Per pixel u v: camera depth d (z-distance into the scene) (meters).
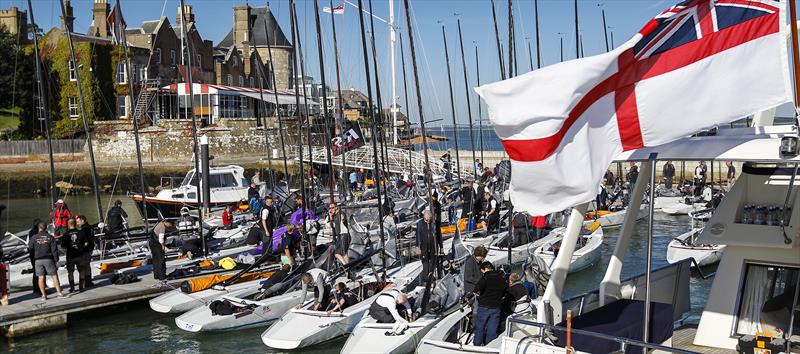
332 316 16.42
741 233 8.69
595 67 7.13
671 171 43.25
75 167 61.19
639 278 10.12
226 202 38.09
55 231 21.39
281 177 62.03
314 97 74.06
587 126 7.40
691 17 7.44
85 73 72.19
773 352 8.00
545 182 7.32
